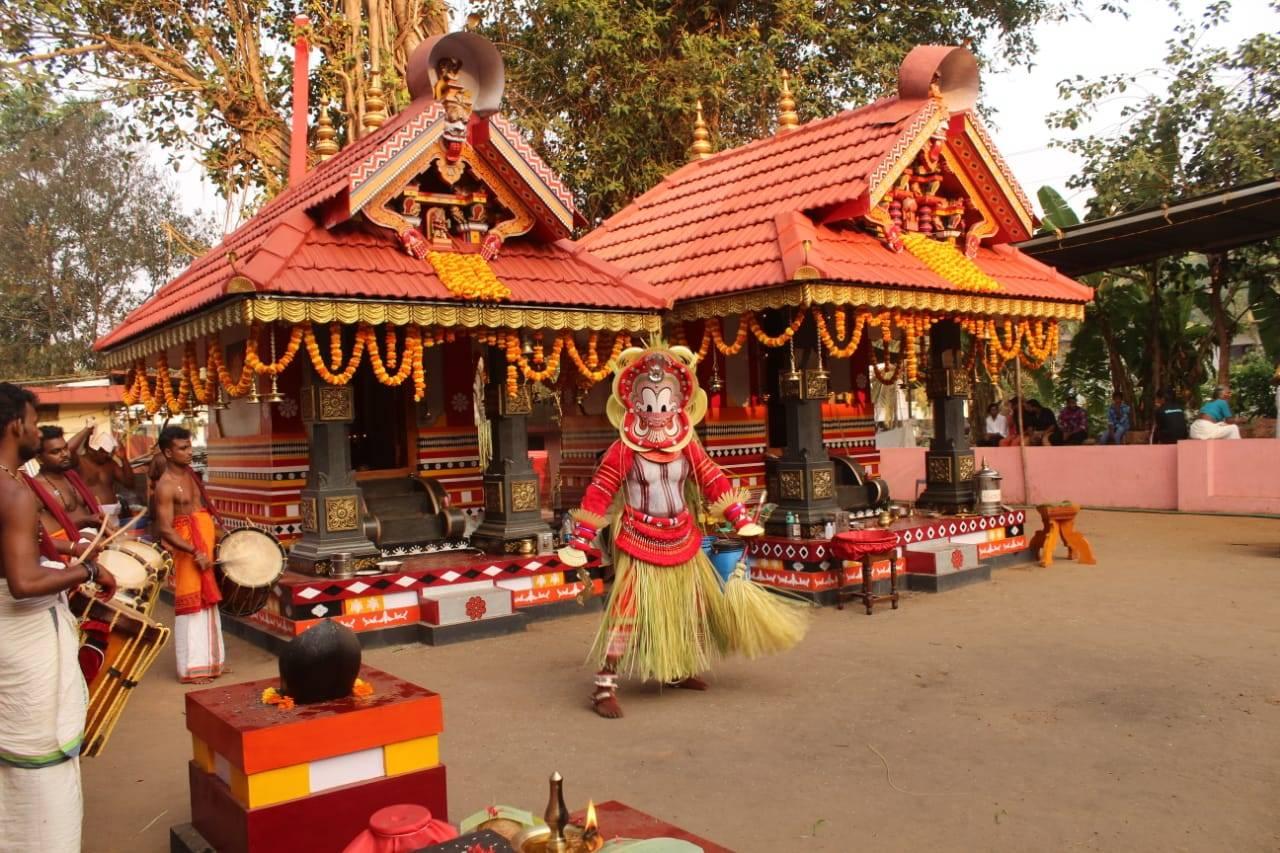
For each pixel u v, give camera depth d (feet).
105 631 13.41
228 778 11.96
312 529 25.18
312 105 52.95
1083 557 33.04
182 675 22.44
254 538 23.38
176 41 52.65
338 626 12.42
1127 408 53.11
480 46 25.68
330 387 24.75
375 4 46.65
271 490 28.84
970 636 23.47
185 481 22.71
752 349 35.17
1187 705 17.71
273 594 24.94
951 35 58.95
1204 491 44.75
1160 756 15.35
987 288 30.58
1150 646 21.81
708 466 19.57
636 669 21.58
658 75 50.29
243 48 50.98
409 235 25.22
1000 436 57.93
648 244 34.30
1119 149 57.11
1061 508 32.83
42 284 91.71
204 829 12.56
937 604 27.43
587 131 52.31
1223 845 12.32
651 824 9.85
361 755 11.94
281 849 11.31
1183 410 50.21
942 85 30.94
